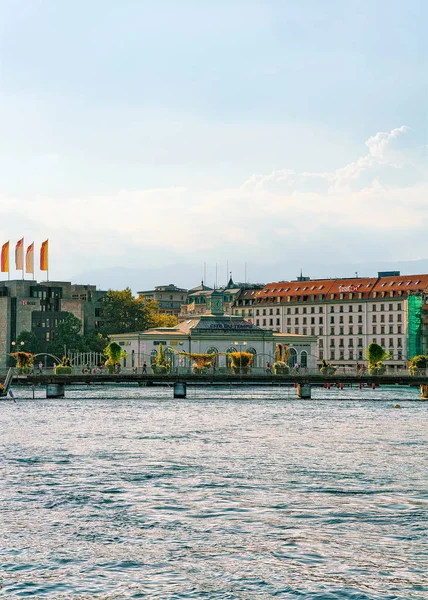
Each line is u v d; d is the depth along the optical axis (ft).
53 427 378.53
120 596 150.41
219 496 218.18
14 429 369.09
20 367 652.89
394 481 237.66
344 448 306.14
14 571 161.79
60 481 237.25
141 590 152.97
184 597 150.00
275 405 527.81
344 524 192.13
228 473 249.75
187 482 235.81
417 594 151.33
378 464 266.98
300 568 163.63
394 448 306.14
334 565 165.27
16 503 210.38
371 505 208.74
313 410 486.79
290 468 259.19
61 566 164.45
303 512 202.28
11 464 266.16
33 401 558.56
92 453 291.38
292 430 369.30
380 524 192.03
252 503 210.79
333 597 149.89
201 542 179.01
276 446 311.68
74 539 180.65
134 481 237.25
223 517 197.88
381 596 150.41
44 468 258.57
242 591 152.66
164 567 164.04
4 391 572.10
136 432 358.64
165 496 218.18
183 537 182.29
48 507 206.49
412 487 229.45
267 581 156.97
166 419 422.00
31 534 184.03
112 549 174.40
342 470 255.50
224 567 164.04
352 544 177.78
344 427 384.06
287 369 629.10
